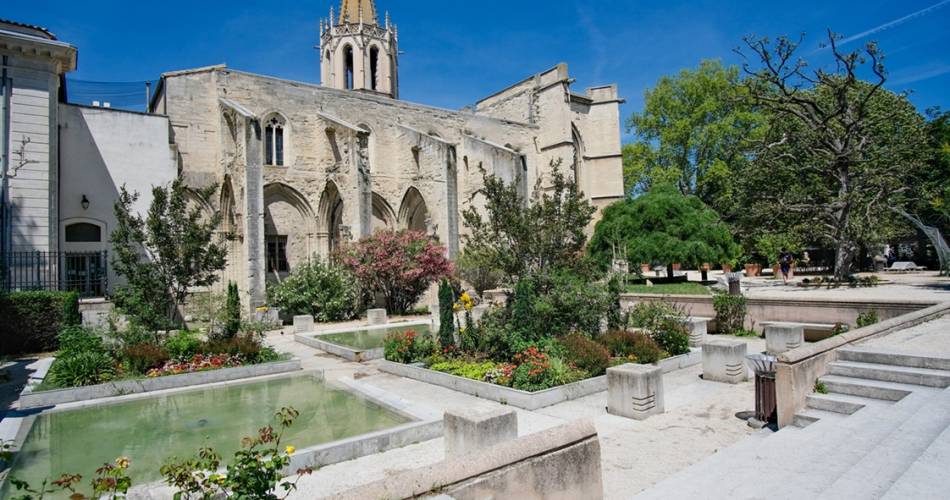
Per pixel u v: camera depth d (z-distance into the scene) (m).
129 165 24.02
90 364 12.30
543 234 16.39
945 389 7.17
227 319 16.59
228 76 28.98
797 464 5.18
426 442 8.27
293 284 25.69
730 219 39.41
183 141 27.92
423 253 27.05
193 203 28.16
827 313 15.99
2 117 19.53
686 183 47.31
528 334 12.86
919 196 30.38
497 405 10.25
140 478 7.01
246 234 24.95
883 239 29.69
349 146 28.88
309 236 31.19
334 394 11.54
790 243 34.38
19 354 16.70
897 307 14.74
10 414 10.12
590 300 14.73
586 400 10.34
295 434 8.70
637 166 47.81
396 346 14.42
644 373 9.05
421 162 32.81
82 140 23.11
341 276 26.39
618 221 31.59
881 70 23.98
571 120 44.72
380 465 7.31
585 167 45.72
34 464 7.68
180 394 11.84
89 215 22.98
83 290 22.47
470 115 39.25
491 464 4.13
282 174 30.27
